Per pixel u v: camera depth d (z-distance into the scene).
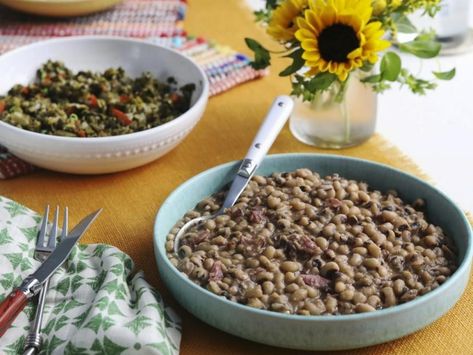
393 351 0.62
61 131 0.84
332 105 0.88
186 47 1.14
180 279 0.62
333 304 0.60
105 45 1.00
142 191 0.84
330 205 0.71
